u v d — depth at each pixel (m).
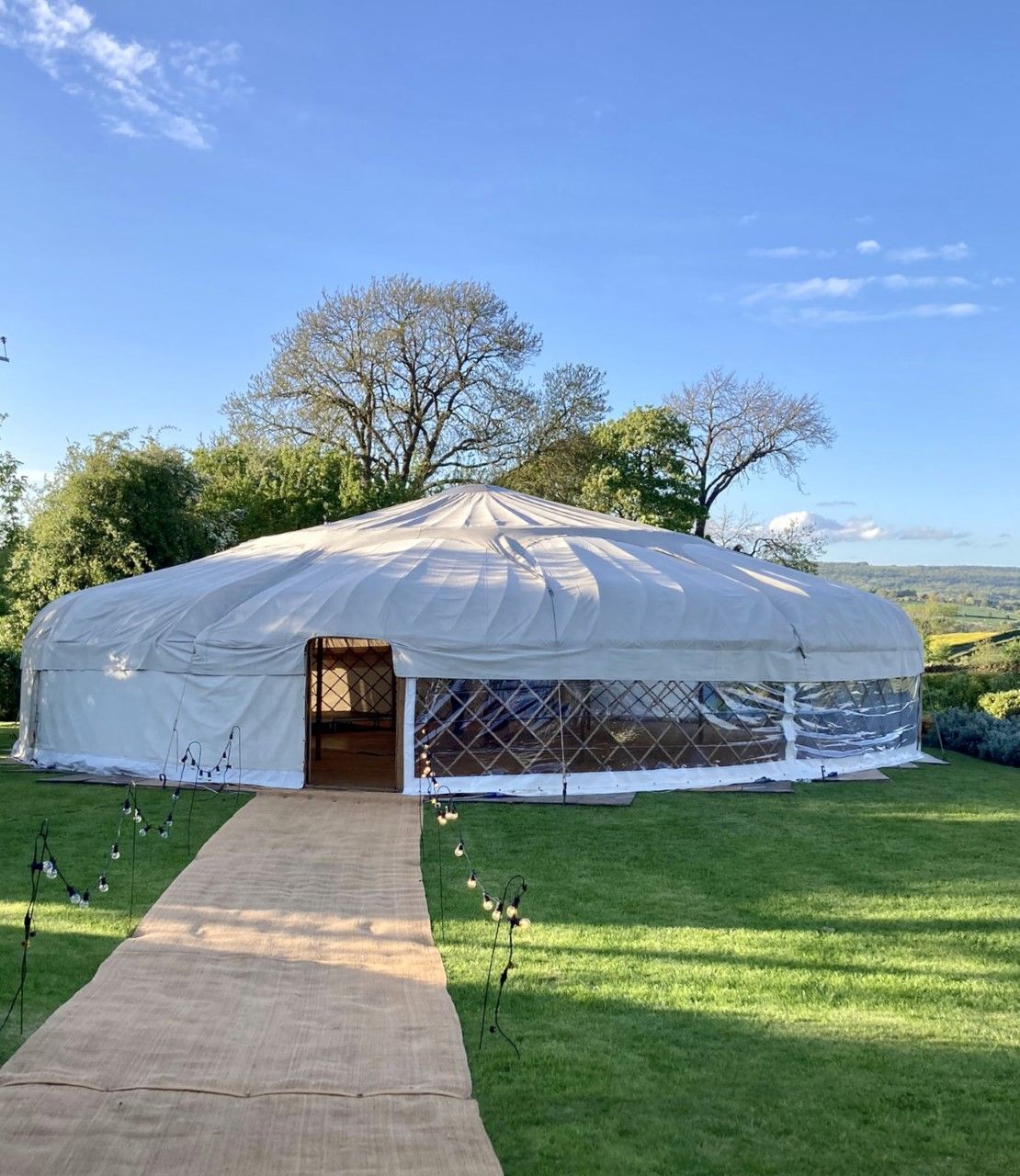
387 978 5.80
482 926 6.86
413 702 11.40
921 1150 4.10
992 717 18.25
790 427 37.38
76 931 6.53
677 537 15.64
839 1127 4.27
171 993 5.46
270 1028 5.03
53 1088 4.29
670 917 7.15
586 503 31.94
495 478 32.66
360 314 29.88
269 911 6.98
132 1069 4.51
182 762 10.55
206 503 24.03
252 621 11.73
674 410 37.50
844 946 6.62
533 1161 3.95
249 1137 3.96
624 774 11.94
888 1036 5.21
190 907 7.03
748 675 12.51
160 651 12.00
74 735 12.80
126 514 19.44
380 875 8.02
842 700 13.70
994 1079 4.76
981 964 6.36
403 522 15.16
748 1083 4.66
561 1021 5.31
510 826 9.95
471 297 30.12
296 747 11.49
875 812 10.99
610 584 12.27
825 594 14.02
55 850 8.62
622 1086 4.59
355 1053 4.77
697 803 11.27
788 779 12.82
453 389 31.05
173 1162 3.77
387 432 31.09
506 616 11.63
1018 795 12.36
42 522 19.34
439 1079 4.52
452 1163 3.84
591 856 8.81
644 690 12.10
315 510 26.22
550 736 11.70
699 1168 3.94
